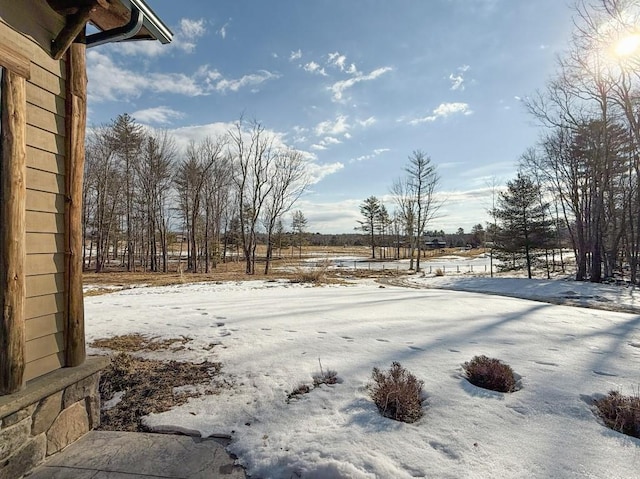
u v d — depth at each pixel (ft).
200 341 16.90
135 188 88.53
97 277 60.39
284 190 78.33
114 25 11.40
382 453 8.41
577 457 8.29
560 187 64.90
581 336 17.83
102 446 9.26
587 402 11.01
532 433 9.29
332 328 18.94
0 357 7.73
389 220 156.46
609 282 53.01
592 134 57.52
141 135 86.48
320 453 8.48
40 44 9.02
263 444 9.10
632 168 57.88
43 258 9.10
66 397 9.29
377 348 15.65
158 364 14.32
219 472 8.21
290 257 149.79
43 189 9.11
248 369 13.56
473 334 17.98
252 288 41.29
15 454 7.81
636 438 9.14
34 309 8.80
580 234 59.57
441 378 12.51
